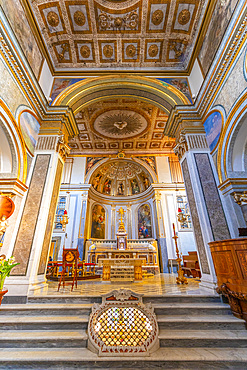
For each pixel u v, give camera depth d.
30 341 2.93
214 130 5.68
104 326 3.03
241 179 4.79
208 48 6.09
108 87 7.67
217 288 3.81
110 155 14.46
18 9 5.22
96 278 7.89
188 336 2.94
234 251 3.47
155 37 7.13
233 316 3.50
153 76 7.90
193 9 6.29
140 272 6.53
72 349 2.85
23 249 4.79
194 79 7.23
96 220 14.31
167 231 12.30
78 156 14.59
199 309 3.60
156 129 12.38
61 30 6.78
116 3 6.09
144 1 6.08
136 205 15.15
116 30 6.88
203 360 2.55
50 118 6.55
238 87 4.50
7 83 4.58
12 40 4.48
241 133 4.72
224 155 5.12
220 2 5.23
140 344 2.77
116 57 7.79
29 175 5.66
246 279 3.22
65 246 12.05
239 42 4.37
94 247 11.61
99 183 15.36
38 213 5.23
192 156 5.89
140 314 3.12
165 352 2.73
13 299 4.07
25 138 5.44
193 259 8.59
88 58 7.77
